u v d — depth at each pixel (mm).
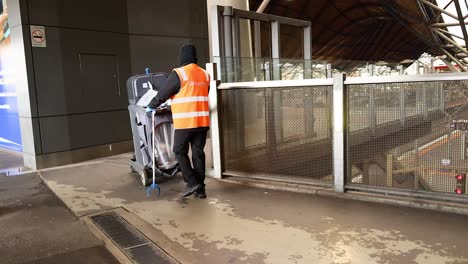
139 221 4145
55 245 3758
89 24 7422
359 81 4434
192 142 4836
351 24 29375
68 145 7152
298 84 4926
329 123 4770
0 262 3412
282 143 5219
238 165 5668
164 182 5664
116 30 7926
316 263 3072
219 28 6586
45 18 6734
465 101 3928
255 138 5445
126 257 3357
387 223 3787
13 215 4562
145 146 5410
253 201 4660
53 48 6871
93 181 5855
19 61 6684
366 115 4504
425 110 4152
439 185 4180
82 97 7348
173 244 3547
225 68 6664
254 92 5355
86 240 3867
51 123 6891
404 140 4316
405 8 23516
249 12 7047
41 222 4332
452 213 3963
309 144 4980
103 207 4680
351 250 3256
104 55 7715
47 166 6867
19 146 7883
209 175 5891
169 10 9016
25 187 5715
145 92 5559
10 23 6805
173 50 9172
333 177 4777
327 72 9375
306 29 8625
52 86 6879
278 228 3789
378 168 4516
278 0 21859
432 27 25312
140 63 8477
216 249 3408
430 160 4191
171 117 5281
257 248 3385
